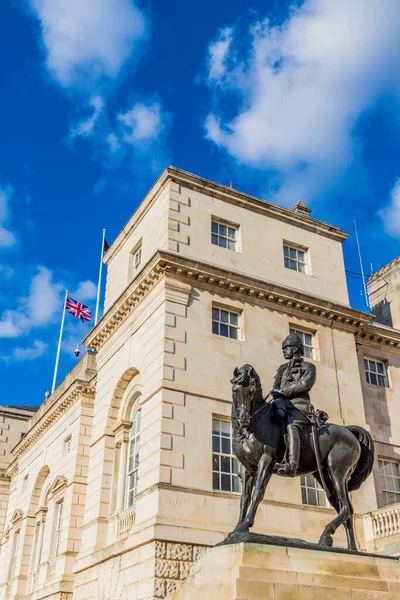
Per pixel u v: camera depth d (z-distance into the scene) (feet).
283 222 107.04
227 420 85.40
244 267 97.91
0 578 145.79
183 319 87.45
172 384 82.33
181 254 92.53
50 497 124.47
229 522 77.36
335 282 107.45
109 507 91.76
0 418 175.11
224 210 101.19
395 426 104.94
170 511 74.38
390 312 133.08
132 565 75.25
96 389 106.11
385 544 82.12
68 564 104.63
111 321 102.42
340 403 96.07
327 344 99.71
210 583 36.27
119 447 95.61
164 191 98.63
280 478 83.97
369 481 92.32
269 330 94.53
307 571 37.73
